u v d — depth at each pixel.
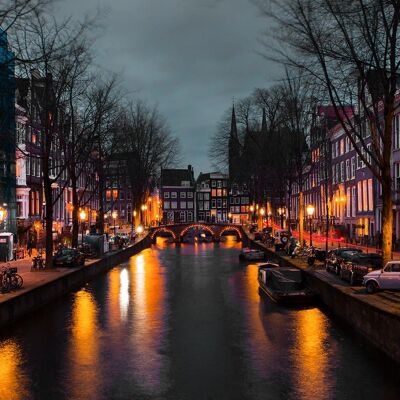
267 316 25.30
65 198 64.12
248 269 48.16
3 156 36.12
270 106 52.91
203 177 145.50
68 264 35.62
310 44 20.75
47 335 21.44
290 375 16.62
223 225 107.62
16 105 36.03
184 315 25.81
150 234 91.38
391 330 17.05
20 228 46.25
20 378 16.42
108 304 28.62
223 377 16.52
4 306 21.05
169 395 15.08
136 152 69.31
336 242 54.12
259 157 60.75
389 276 22.56
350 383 15.84
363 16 20.16
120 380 16.27
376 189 49.47
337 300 24.17
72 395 15.06
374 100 22.62
